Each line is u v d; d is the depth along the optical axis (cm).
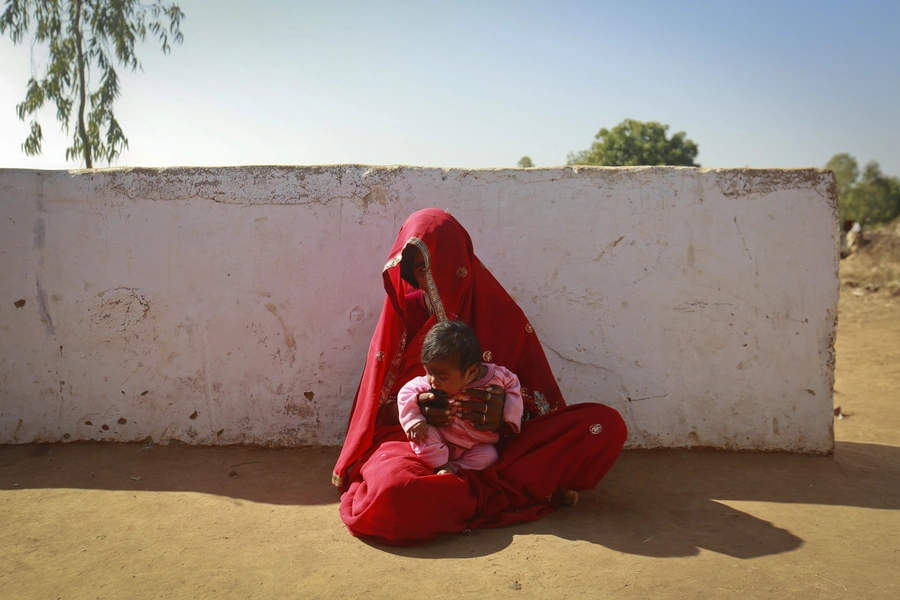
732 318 368
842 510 290
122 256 379
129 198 377
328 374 378
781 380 369
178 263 378
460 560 237
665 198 366
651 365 372
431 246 304
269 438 382
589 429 275
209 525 273
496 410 277
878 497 308
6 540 258
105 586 220
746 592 212
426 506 248
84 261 379
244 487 320
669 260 368
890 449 410
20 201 378
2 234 378
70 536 262
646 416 374
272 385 380
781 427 371
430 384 277
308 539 258
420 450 266
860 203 6269
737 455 367
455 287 310
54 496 307
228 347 379
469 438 281
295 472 342
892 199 6206
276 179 374
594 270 371
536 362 323
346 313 376
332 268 375
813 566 232
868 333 988
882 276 1494
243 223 375
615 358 373
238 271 377
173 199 376
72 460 359
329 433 380
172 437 384
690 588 215
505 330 322
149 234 378
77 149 956
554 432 277
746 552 244
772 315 366
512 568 229
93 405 384
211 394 381
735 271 366
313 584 220
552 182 369
